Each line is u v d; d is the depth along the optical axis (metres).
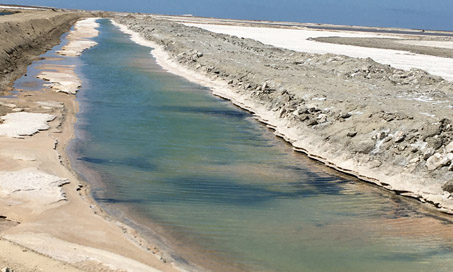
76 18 109.94
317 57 39.53
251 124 22.30
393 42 77.88
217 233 11.10
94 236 10.12
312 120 19.73
